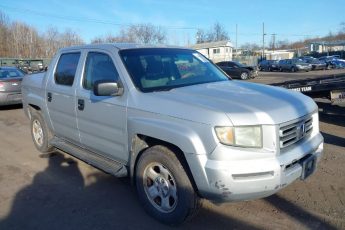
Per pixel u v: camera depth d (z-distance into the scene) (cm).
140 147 411
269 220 395
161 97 388
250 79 2959
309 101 412
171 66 468
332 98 815
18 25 7031
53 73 580
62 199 468
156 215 399
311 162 383
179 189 366
